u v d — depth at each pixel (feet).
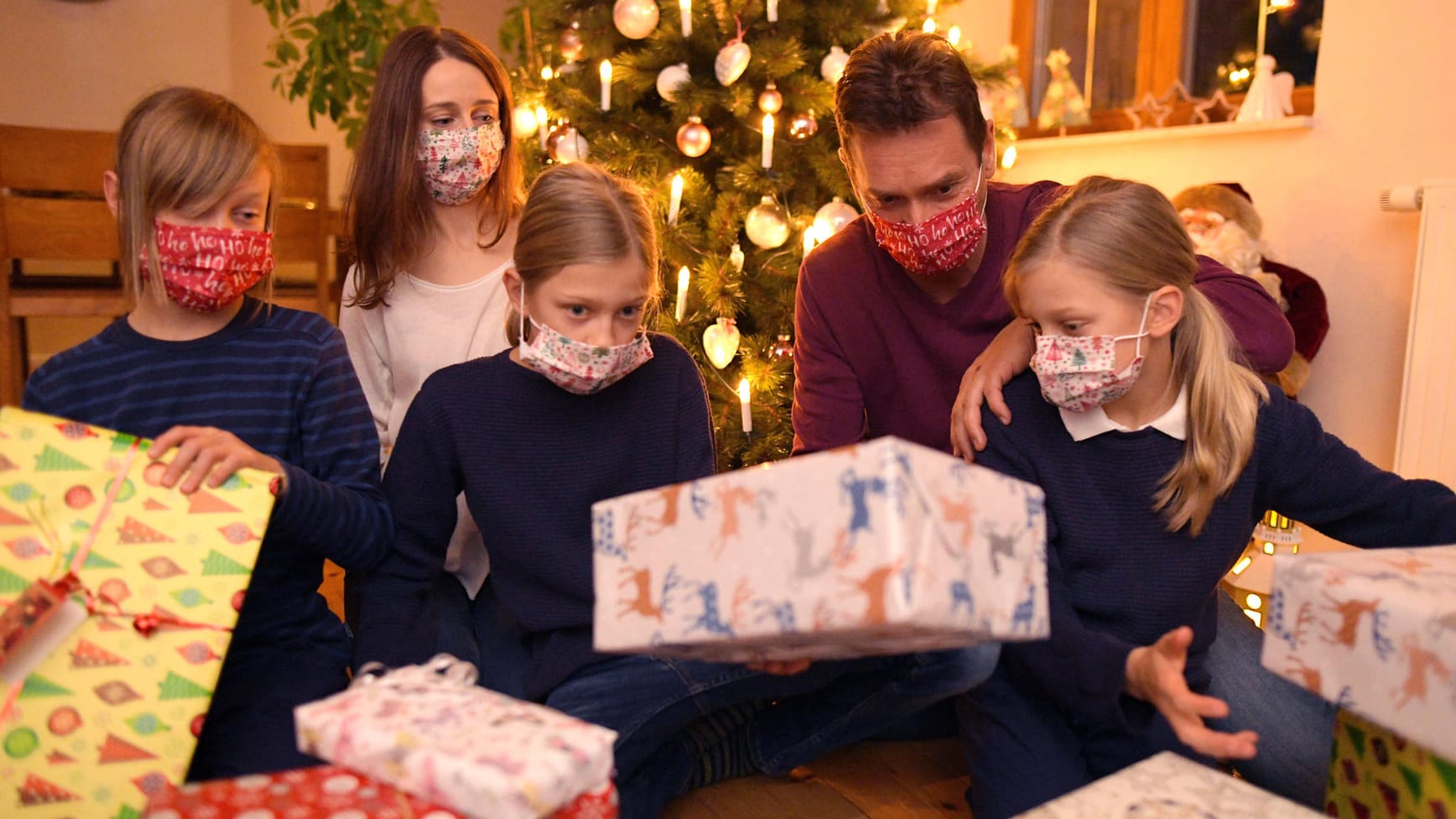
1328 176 8.74
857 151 5.17
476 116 5.80
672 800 4.91
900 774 5.19
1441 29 7.97
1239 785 3.23
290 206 11.16
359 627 4.62
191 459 3.64
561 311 4.33
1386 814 3.46
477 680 4.82
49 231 9.89
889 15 8.19
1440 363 7.59
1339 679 3.30
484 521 4.76
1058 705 4.52
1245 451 4.31
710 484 3.18
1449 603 3.05
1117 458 4.43
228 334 4.38
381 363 5.97
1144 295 4.07
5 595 3.39
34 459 3.51
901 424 5.91
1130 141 10.18
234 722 4.04
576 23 8.36
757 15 7.86
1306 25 9.05
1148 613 4.40
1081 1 10.82
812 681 4.51
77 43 13.78
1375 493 4.40
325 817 2.89
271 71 15.28
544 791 2.77
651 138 8.24
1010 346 4.78
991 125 5.38
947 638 3.11
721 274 7.41
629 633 3.32
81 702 3.35
